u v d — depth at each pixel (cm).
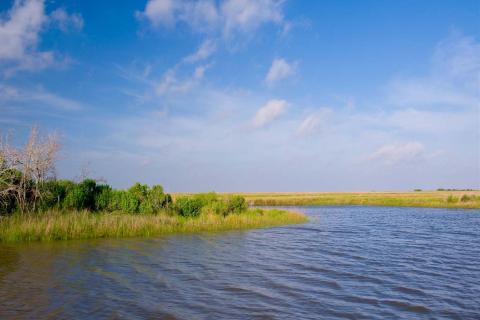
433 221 4575
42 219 2644
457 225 4075
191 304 1263
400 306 1280
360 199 9806
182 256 2091
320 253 2262
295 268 1839
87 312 1166
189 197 4375
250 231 3331
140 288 1443
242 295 1373
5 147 2755
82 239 2612
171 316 1146
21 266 1756
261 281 1577
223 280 1585
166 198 3756
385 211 6581
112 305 1237
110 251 2173
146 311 1186
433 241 2838
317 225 4000
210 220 3494
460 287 1520
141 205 3509
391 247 2528
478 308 1268
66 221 2675
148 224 3030
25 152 2878
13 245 2303
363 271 1791
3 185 2767
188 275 1662
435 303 1316
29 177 2909
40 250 2150
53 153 3017
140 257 2031
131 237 2783
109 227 2784
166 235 2936
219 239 2777
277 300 1322
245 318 1140
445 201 8081
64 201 3141
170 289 1438
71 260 1906
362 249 2431
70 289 1409
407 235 3195
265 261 1997
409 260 2070
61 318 1109
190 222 3344
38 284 1465
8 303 1234
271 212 4600
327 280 1609
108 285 1476
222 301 1299
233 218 3697
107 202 3416
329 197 11331
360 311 1224
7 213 2739
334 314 1192
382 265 1934
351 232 3388
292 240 2809
